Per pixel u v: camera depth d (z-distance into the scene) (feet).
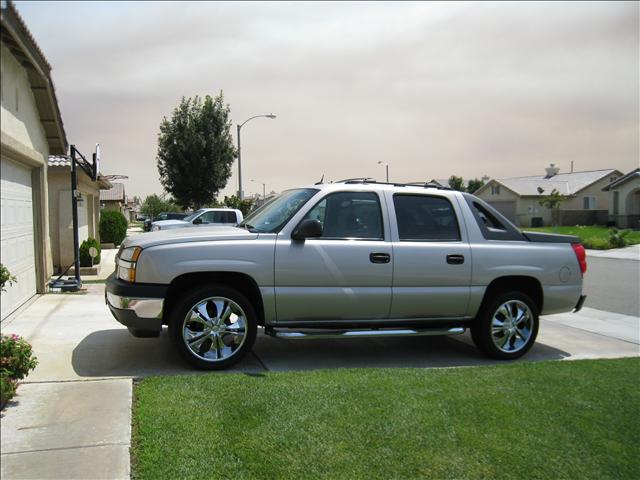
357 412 14.88
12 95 25.45
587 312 33.91
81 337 22.38
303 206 19.89
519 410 15.66
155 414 14.19
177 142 119.03
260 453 12.50
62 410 14.39
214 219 69.26
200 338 18.62
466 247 21.27
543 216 178.50
